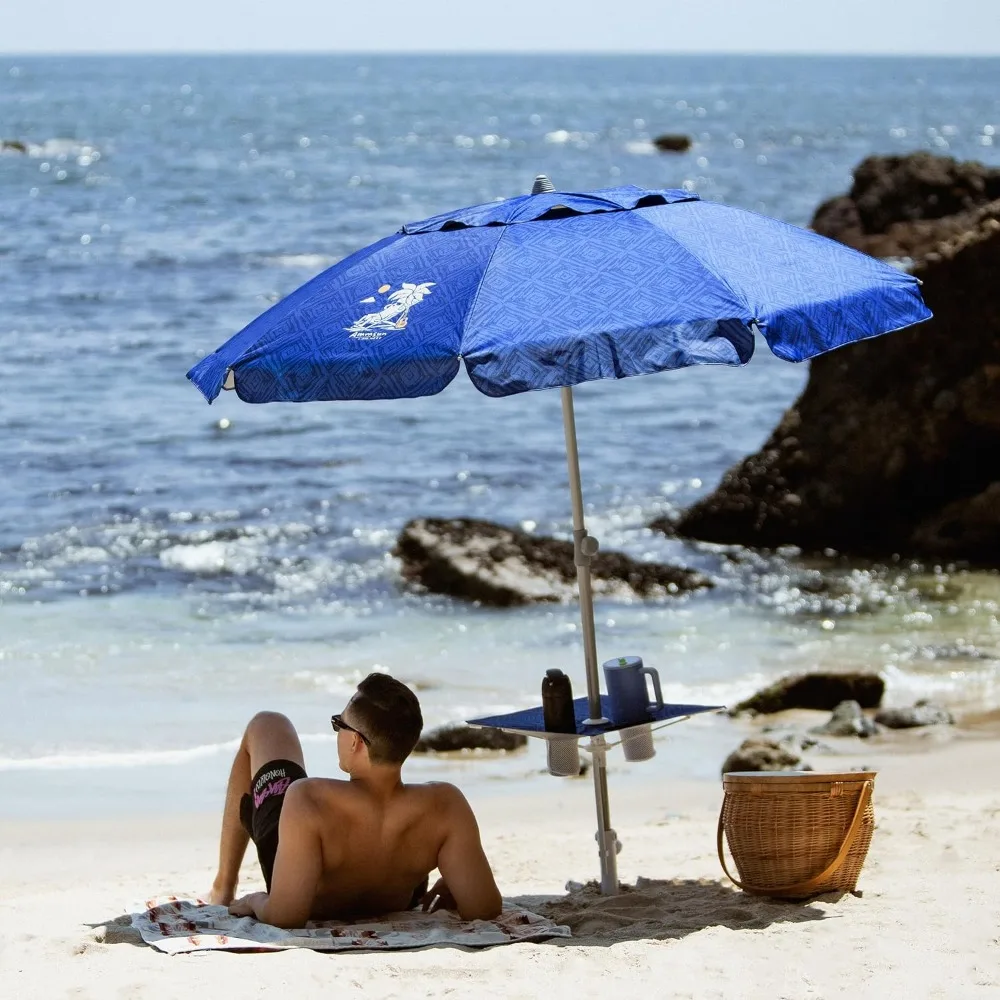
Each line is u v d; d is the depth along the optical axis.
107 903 8.24
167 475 26.17
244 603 18.77
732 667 16.31
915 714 14.11
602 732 7.52
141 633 17.27
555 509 24.78
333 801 6.80
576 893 8.20
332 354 6.56
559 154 121.56
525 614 18.53
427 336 6.44
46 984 5.96
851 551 22.72
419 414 32.50
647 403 34.25
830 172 108.56
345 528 22.88
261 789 7.24
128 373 36.12
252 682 15.34
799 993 5.85
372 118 167.25
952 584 20.59
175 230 67.62
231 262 58.25
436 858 7.09
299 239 66.38
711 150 128.38
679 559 21.92
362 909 7.12
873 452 22.77
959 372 22.42
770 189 94.94
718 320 6.37
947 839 9.20
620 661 7.74
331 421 31.45
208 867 9.82
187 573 20.17
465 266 6.92
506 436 30.45
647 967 6.18
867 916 7.00
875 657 16.78
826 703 14.73
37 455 27.33
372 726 6.72
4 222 67.81
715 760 13.05
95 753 12.94
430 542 19.84
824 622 18.50
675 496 25.89
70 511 23.47
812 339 6.54
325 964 6.14
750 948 6.44
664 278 6.65
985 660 16.69
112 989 5.86
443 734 13.49
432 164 109.50
